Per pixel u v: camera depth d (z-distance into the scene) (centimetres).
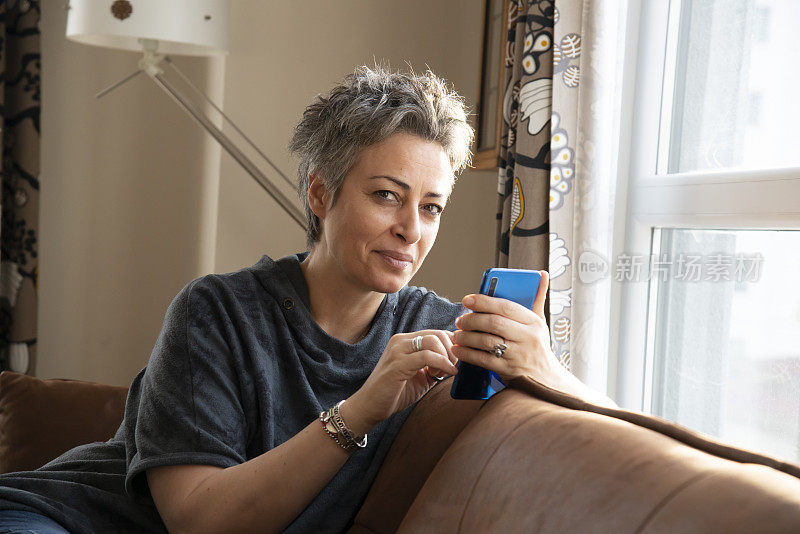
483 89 213
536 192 164
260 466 100
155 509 114
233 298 118
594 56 152
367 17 275
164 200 282
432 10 277
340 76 276
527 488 77
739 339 150
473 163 212
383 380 101
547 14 163
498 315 100
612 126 161
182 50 236
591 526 68
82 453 125
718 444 73
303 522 113
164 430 108
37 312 266
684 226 154
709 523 59
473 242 269
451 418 113
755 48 148
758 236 145
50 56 277
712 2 160
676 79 168
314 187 118
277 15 274
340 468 106
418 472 112
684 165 167
